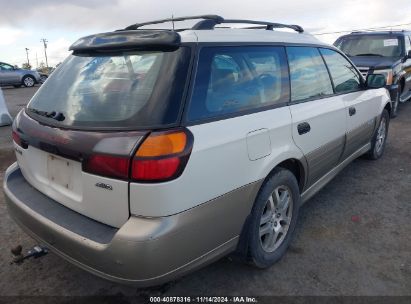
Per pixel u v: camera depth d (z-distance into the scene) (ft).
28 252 9.27
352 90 13.19
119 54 7.73
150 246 6.19
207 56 7.45
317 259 9.59
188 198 6.57
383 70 24.88
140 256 6.21
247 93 8.23
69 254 7.15
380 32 30.07
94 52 8.23
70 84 8.09
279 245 9.50
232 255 8.75
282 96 9.29
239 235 8.12
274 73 9.23
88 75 7.89
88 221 7.09
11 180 9.12
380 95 15.71
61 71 8.74
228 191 7.37
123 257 6.29
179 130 6.48
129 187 6.29
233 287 8.62
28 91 62.90
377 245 10.20
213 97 7.36
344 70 13.01
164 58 7.10
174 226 6.39
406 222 11.43
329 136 11.12
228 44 8.07
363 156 16.85
